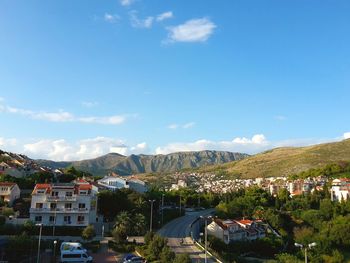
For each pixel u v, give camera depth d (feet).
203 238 348.79
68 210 334.85
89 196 341.21
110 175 612.29
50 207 336.29
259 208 545.03
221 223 407.85
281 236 454.81
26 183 433.48
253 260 336.49
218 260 262.06
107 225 349.82
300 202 615.16
